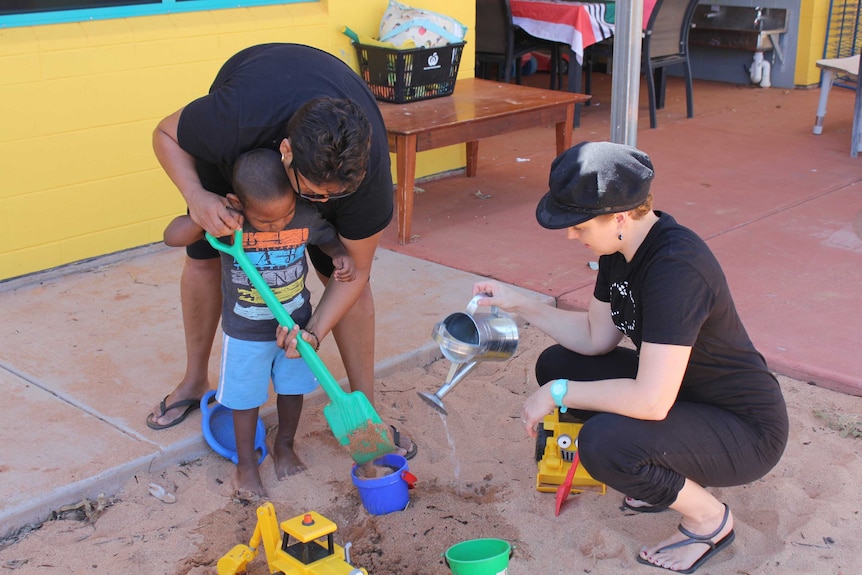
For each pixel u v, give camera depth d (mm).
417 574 2416
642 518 2629
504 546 2189
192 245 2824
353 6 5297
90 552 2486
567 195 2199
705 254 2229
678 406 2393
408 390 3383
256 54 2426
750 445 2354
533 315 2771
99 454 2844
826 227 4914
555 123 5508
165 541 2537
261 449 2906
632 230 2275
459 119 4801
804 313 3877
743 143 6785
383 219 2438
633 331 2426
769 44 8914
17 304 4008
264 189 2172
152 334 3705
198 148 2312
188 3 4656
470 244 4805
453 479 2834
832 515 2607
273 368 2730
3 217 4156
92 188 4438
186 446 2924
